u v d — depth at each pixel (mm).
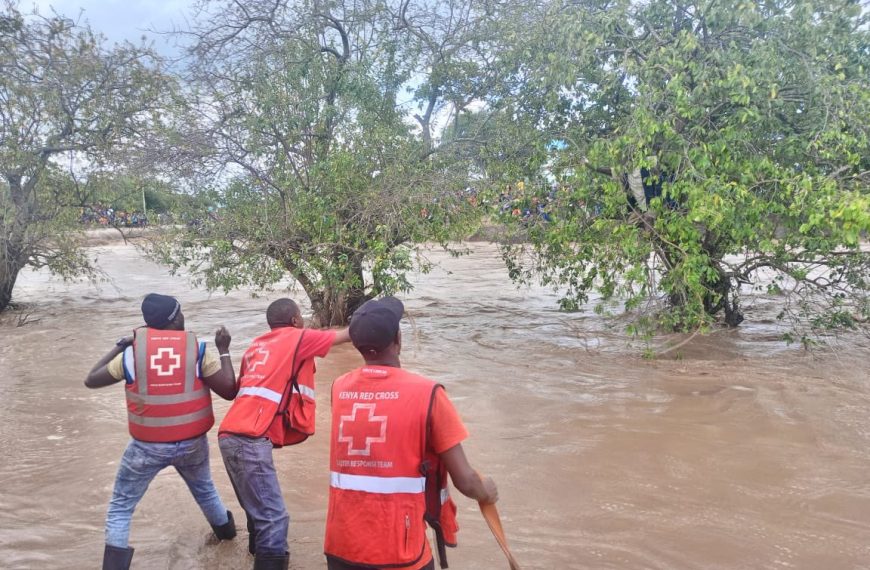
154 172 10633
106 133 14023
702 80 7703
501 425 6367
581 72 9258
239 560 4105
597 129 9766
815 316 11281
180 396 3850
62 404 7375
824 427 6066
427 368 8617
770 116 8047
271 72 10406
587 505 4703
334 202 9914
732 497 4770
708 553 4059
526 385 7723
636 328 8633
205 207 10828
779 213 7875
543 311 13148
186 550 4219
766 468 5230
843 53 8164
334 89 10859
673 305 9570
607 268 8953
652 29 8336
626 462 5414
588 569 3916
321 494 5012
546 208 9164
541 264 10766
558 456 5562
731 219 7449
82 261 15695
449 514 2881
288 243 10328
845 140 7141
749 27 7969
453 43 11156
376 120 10734
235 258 11078
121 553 3746
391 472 2674
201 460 4043
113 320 13453
